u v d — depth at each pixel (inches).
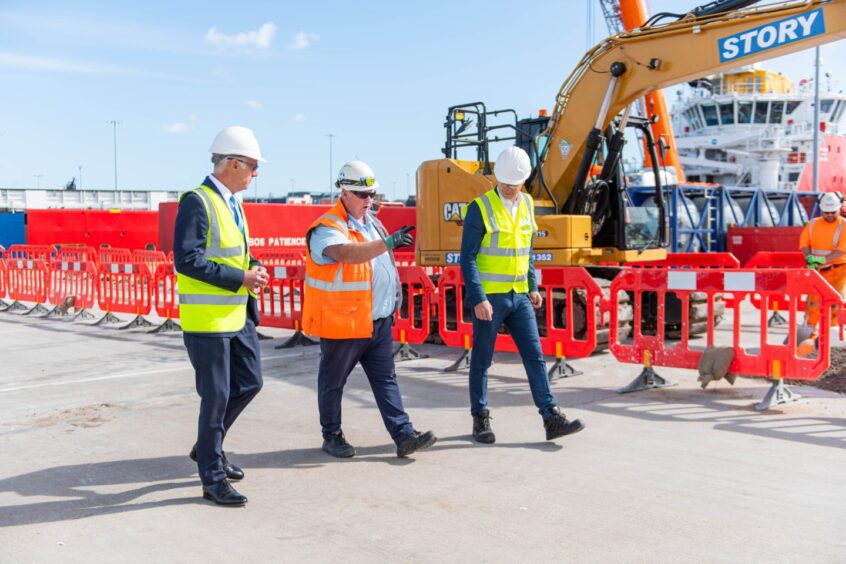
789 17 328.8
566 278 300.8
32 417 252.7
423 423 236.8
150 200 1966.0
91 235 950.4
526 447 208.5
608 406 255.3
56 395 287.7
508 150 207.6
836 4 316.5
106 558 139.5
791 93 1225.4
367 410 255.3
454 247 404.5
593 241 394.9
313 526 153.6
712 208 701.9
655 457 197.3
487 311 204.7
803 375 244.7
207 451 167.5
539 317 378.0
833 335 404.8
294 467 193.6
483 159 415.2
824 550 139.1
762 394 269.3
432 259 415.2
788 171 1213.1
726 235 703.1
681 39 358.9
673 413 244.7
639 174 696.4
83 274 545.0
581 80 387.5
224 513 161.8
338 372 199.0
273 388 295.7
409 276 353.4
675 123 1328.7
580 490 172.7
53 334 469.7
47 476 188.7
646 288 273.9
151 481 184.2
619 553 138.6
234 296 169.0
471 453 203.6
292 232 887.7
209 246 164.7
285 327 411.2
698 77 362.9
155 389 297.9
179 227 161.9
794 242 651.5
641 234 395.5
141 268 489.1
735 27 343.6
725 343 404.5
